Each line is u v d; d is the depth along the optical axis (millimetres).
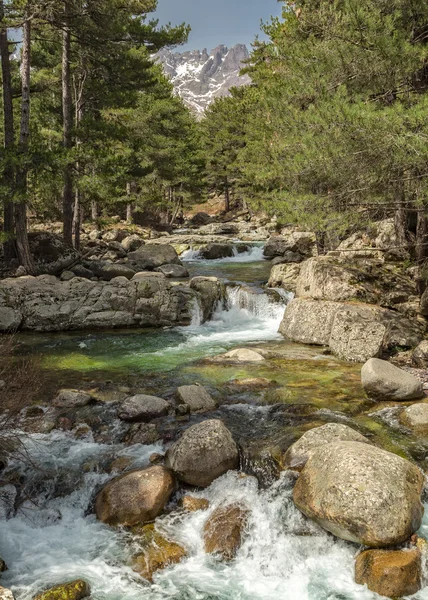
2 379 6840
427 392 8062
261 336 12672
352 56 9289
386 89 9703
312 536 4852
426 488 5289
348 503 4539
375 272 13352
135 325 13766
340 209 10469
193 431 5988
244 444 6359
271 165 12312
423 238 11742
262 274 20641
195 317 14203
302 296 13484
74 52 22562
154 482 5398
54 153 15711
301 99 11195
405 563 4273
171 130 38188
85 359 10508
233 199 59469
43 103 25641
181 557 4742
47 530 5168
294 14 13516
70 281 14000
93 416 7348
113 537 4992
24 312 13055
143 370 9664
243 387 8477
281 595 4320
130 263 21641
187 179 42938
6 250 18266
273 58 12047
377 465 4801
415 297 12000
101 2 17641
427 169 8539
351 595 4258
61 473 5910
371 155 8578
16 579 4453
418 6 9234
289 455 5895
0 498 5512
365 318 10695
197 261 25922
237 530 4957
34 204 22906
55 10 16984
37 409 7551
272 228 37500
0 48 17266
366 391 8008
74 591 4211
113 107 24719
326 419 7074
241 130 45312
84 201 22125
